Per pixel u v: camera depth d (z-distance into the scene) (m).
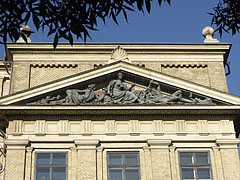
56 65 36.03
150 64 36.56
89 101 33.06
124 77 34.25
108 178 31.48
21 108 32.25
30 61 36.00
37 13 15.44
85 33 15.88
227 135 33.22
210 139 33.00
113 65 33.94
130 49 36.72
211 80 36.38
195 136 33.06
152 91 33.94
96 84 33.97
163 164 31.98
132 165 31.98
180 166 32.25
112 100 33.31
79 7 15.66
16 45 36.12
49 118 32.91
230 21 17.34
